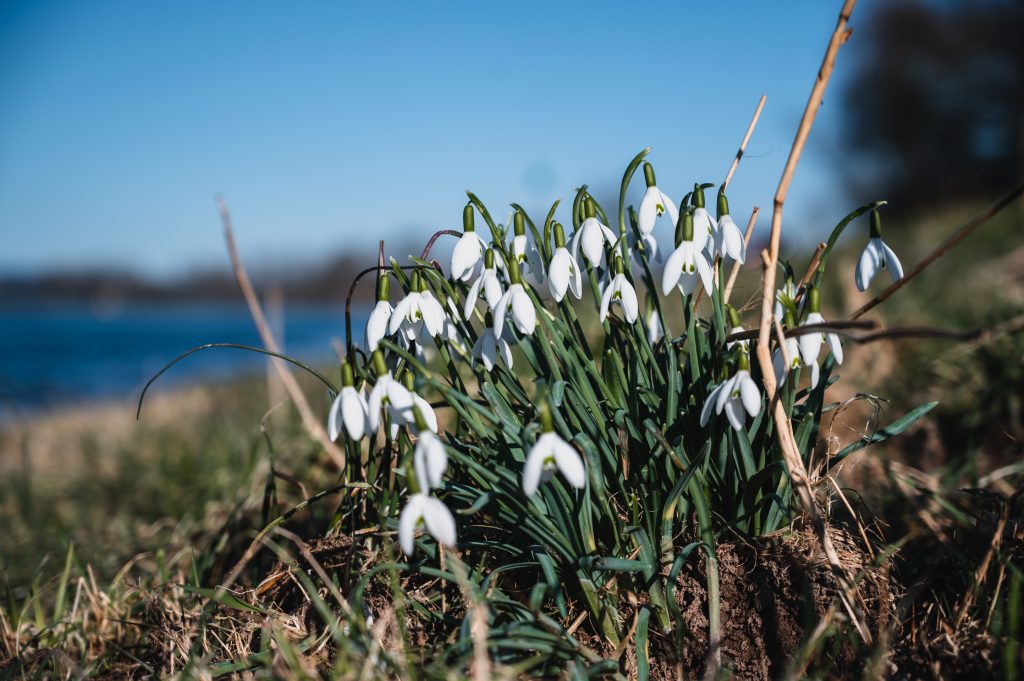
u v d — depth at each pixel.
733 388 0.36
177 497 0.69
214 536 0.54
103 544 0.63
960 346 0.64
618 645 0.38
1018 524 0.42
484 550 0.42
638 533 0.38
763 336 0.38
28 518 0.71
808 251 1.64
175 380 2.51
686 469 0.38
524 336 0.41
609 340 0.41
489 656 0.36
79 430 1.12
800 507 0.40
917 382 0.66
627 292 0.39
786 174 0.37
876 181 5.88
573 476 0.34
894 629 0.37
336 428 0.38
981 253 1.26
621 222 0.41
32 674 0.44
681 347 0.45
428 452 0.34
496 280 0.39
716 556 0.39
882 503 0.50
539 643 0.36
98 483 0.79
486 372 0.40
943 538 0.46
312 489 0.61
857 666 0.37
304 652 0.39
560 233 0.39
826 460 0.43
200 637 0.42
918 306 0.91
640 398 0.41
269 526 0.42
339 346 0.50
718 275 0.42
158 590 0.47
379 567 0.39
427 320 0.39
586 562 0.38
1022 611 0.37
